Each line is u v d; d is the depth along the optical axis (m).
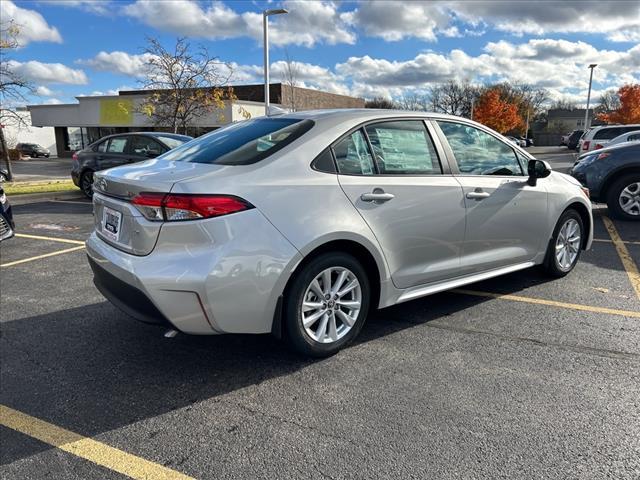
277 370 3.15
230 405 2.76
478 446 2.37
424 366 3.17
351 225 3.12
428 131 3.75
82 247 6.55
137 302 2.81
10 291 4.74
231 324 2.78
